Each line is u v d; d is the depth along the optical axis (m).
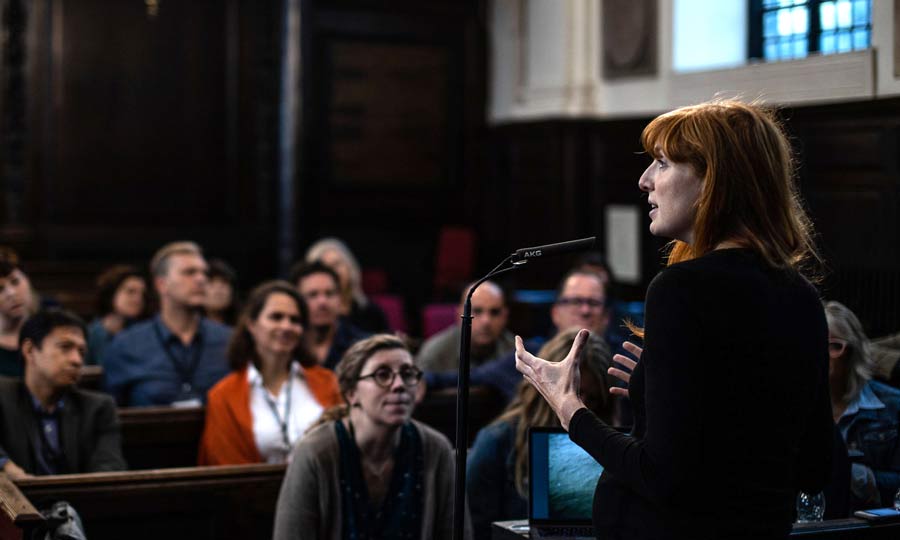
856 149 8.36
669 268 2.63
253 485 5.55
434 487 4.81
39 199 15.30
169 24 15.86
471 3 17.38
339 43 16.72
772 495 2.61
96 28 15.47
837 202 8.56
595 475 3.74
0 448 5.77
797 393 2.63
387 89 17.05
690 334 2.52
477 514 4.94
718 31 11.73
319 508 4.65
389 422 4.63
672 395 2.50
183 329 7.93
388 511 4.72
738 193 2.63
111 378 7.78
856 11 8.28
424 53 17.25
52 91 15.30
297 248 16.31
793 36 9.59
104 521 5.30
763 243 2.63
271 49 16.33
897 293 7.26
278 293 6.67
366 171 17.03
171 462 6.91
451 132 17.47
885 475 4.48
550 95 14.99
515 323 11.71
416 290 17.41
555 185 14.70
